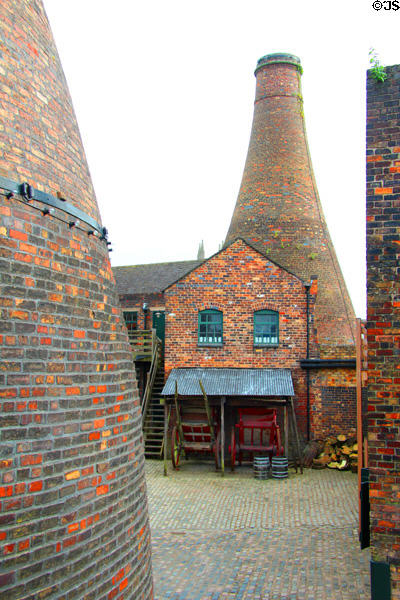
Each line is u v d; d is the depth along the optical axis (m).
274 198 23.33
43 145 3.89
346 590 8.16
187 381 17.58
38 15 4.28
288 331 18.36
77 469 3.59
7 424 3.10
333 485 14.90
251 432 17.44
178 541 10.58
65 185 4.07
